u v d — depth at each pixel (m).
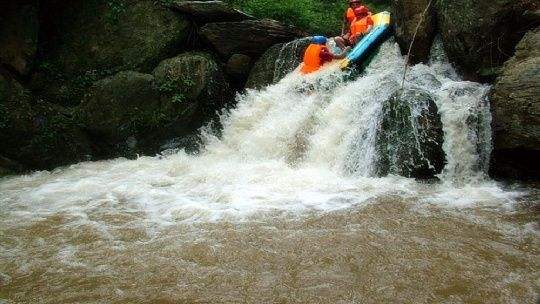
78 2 10.62
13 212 6.60
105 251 5.27
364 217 5.78
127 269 4.84
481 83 8.24
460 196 6.36
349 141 7.97
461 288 4.24
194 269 4.78
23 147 9.05
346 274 4.56
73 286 4.56
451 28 8.58
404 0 9.42
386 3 17.03
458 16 8.43
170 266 4.86
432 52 9.26
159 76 10.21
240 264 4.84
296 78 10.06
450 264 4.63
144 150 9.98
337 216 5.86
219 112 10.70
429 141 7.11
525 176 6.89
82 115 9.72
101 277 4.70
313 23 13.34
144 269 4.83
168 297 4.31
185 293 4.37
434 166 7.12
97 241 5.54
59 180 8.30
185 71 10.24
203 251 5.14
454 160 7.09
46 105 9.53
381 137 7.46
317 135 8.55
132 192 7.34
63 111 9.67
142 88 9.97
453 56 8.71
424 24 9.12
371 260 4.78
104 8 10.65
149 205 6.71
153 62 10.65
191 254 5.09
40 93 9.91
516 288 4.20
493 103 6.83
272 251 5.06
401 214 5.82
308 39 10.70
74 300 4.32
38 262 5.06
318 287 4.37
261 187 7.18
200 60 10.42
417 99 7.36
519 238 5.09
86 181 8.05
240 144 9.63
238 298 4.25
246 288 4.41
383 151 7.38
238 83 11.44
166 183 7.76
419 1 9.25
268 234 5.46
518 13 7.72
